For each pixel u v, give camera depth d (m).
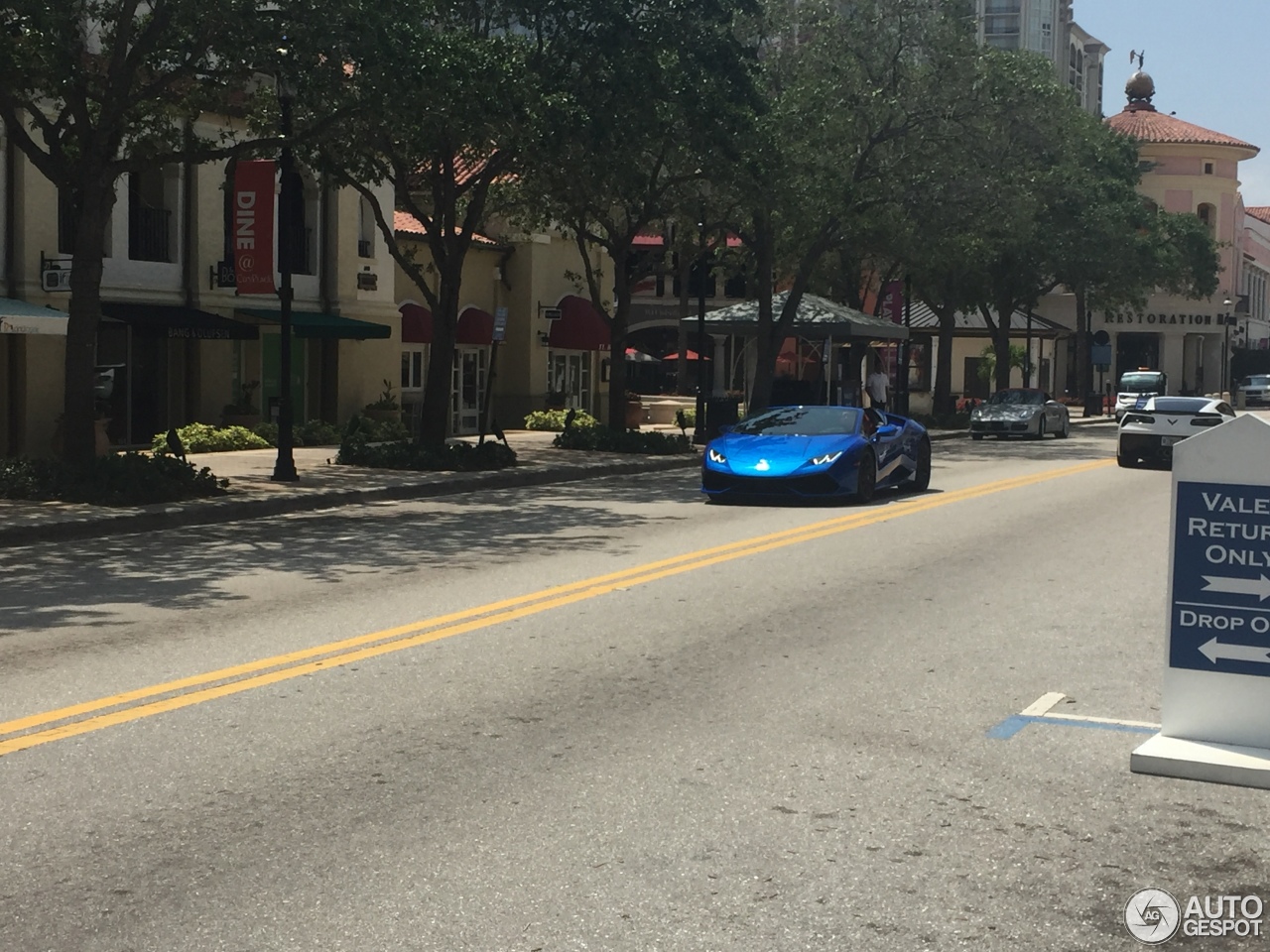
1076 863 4.89
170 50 19.06
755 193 28.23
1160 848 5.05
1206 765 5.87
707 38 23.67
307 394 31.61
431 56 17.84
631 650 8.59
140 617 9.74
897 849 5.01
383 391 33.28
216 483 18.77
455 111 18.95
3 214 24.28
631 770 5.96
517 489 22.05
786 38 33.75
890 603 10.48
